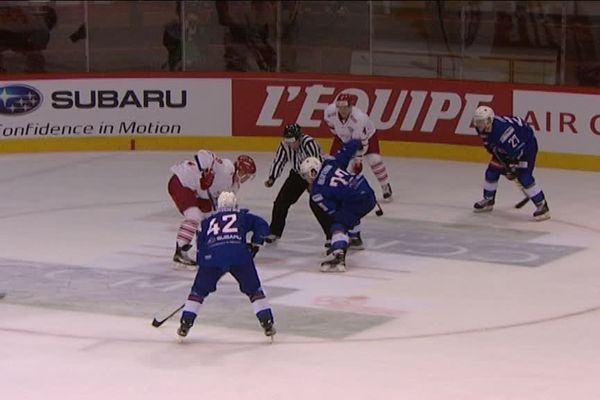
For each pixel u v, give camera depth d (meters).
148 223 39.47
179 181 33.97
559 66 48.66
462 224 39.34
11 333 28.44
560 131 47.22
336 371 25.69
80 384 25.05
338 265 33.66
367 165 48.53
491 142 39.47
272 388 24.72
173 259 34.31
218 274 27.22
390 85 49.91
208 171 33.41
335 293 31.64
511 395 24.20
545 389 24.55
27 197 43.25
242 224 27.33
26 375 25.61
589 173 46.62
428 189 44.44
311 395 24.28
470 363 26.17
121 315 29.80
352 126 40.38
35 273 33.62
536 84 47.56
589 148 46.75
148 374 25.61
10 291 31.88
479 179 46.00
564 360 26.36
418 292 31.70
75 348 27.36
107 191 44.19
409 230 38.53
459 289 32.00
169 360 26.48
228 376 25.42
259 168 48.19
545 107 47.34
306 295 31.47
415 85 49.53
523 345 27.41
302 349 27.16
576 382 24.95
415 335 28.14
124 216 40.44
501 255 35.47
